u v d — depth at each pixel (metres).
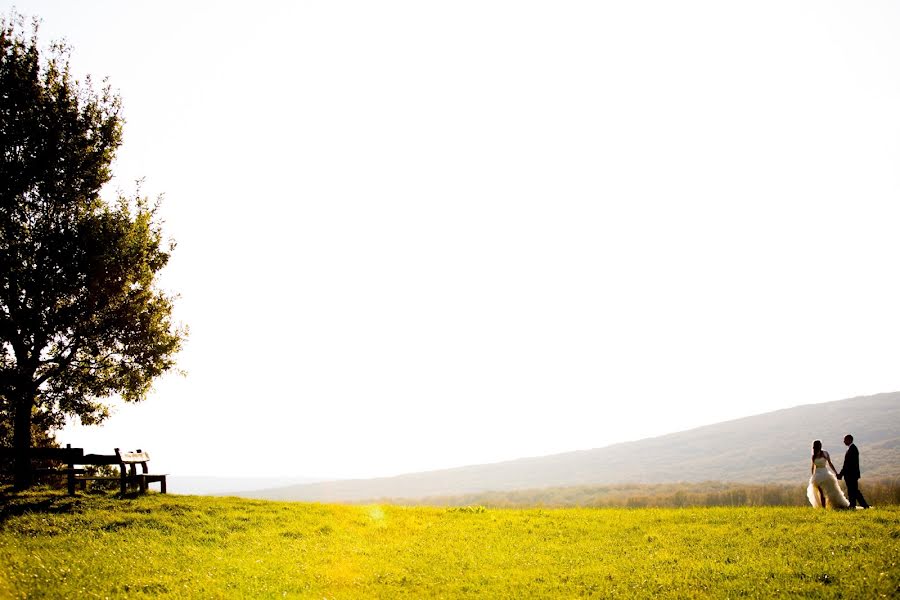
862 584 11.52
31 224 26.83
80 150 27.84
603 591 12.47
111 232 27.09
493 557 16.14
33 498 21.23
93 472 26.52
